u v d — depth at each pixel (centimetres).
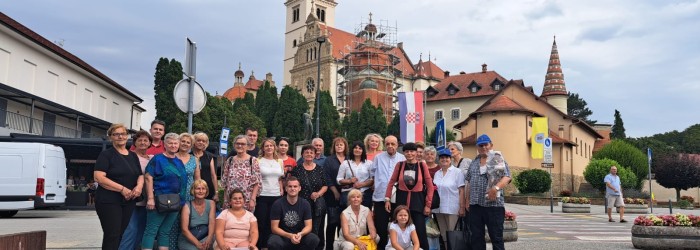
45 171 1889
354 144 1002
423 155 1020
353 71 9275
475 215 878
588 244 1182
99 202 785
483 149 873
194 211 869
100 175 778
